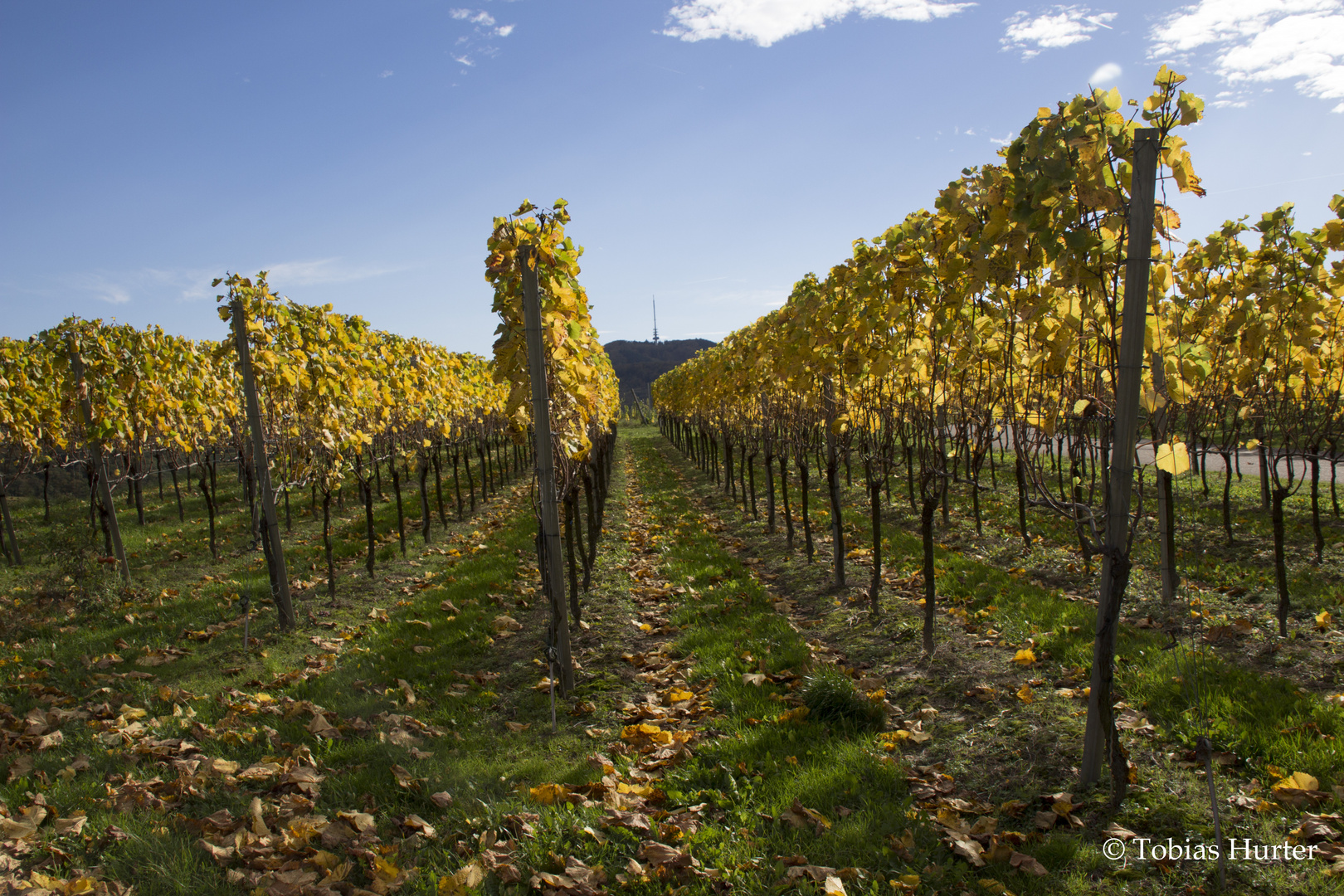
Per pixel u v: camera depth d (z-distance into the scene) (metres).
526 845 2.88
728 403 13.33
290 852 2.86
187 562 9.34
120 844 2.93
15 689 4.80
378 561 9.17
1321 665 4.25
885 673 4.75
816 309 7.15
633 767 3.63
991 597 6.01
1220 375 6.52
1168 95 2.89
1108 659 3.04
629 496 15.28
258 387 7.27
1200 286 6.76
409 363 12.81
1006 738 3.62
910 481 10.31
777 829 2.95
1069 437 5.34
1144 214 2.86
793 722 3.93
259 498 6.94
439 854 2.89
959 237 4.31
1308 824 2.68
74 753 3.82
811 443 8.39
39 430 10.96
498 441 19.42
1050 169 3.04
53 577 7.73
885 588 6.70
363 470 8.38
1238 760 3.25
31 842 2.90
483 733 4.14
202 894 2.62
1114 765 2.96
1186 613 5.39
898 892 2.55
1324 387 6.94
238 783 3.47
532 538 9.93
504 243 4.74
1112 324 3.06
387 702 4.53
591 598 7.00
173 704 4.62
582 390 5.77
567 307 5.25
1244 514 8.62
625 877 2.67
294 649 5.84
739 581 7.24
